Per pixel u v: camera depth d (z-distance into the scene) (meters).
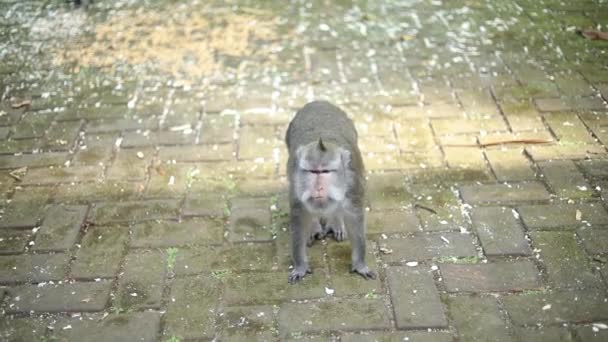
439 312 2.46
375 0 3.82
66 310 2.50
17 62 3.48
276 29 3.63
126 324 2.46
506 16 3.65
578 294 2.48
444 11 3.71
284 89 3.26
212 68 3.40
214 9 3.81
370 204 2.76
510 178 2.82
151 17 3.77
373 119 3.09
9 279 2.58
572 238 2.62
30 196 2.83
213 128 3.08
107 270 2.60
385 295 2.51
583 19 3.61
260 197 2.80
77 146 3.03
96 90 3.30
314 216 2.54
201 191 2.83
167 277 2.57
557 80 3.24
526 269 2.55
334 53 3.46
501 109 3.11
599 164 2.85
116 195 2.82
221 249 2.64
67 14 3.81
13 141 3.06
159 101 3.23
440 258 2.59
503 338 2.39
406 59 3.40
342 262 2.60
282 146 2.99
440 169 2.87
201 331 2.44
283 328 2.44
